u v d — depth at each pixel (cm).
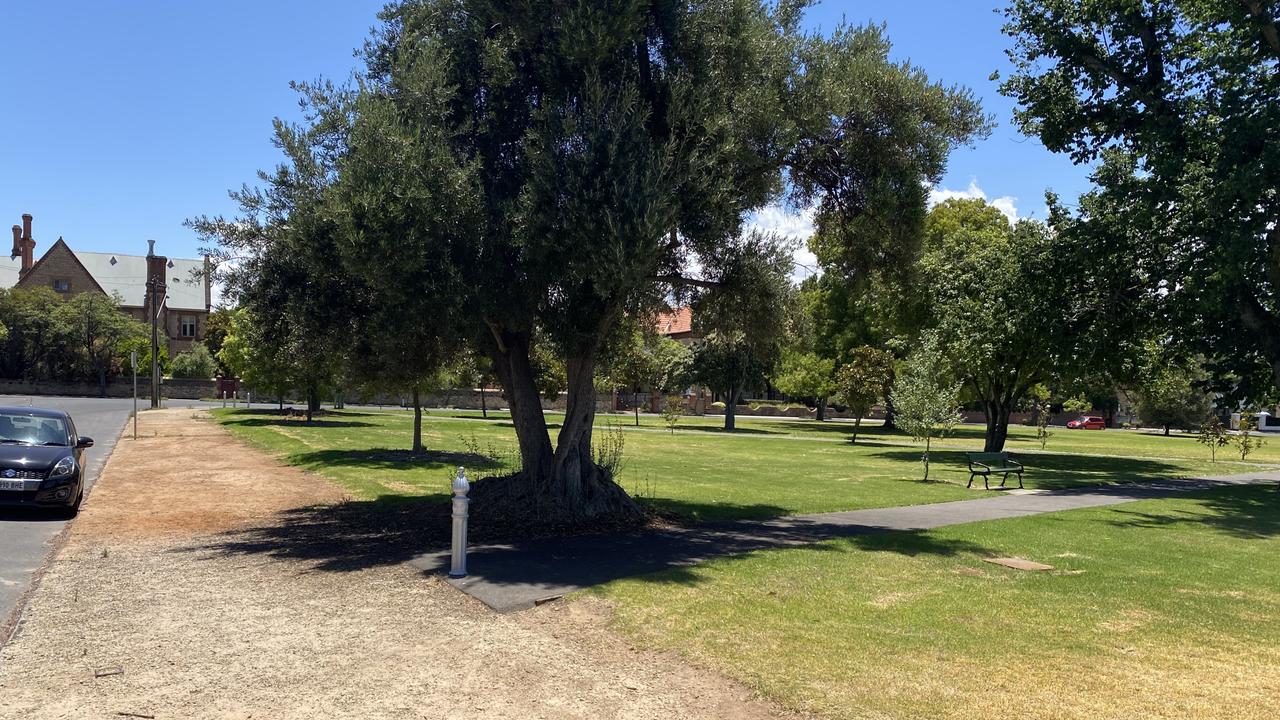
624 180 971
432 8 1177
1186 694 530
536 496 1193
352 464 2062
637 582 802
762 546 1038
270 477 1792
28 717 459
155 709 476
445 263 988
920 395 2138
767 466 2530
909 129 1148
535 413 1251
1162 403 5847
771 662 572
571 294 1093
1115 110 1794
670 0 1093
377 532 1101
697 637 627
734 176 1141
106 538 1044
